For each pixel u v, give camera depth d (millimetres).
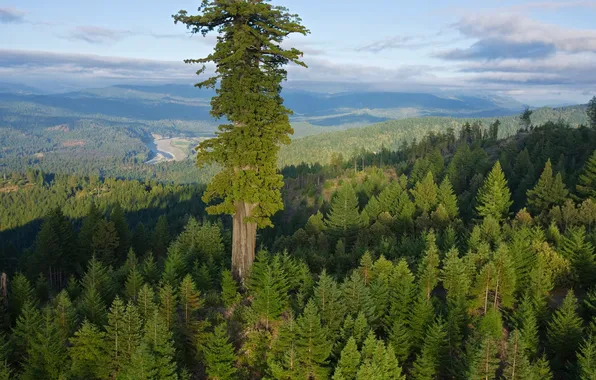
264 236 95000
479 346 25812
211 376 23547
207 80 29500
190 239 59188
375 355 23141
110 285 36219
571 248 41375
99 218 73875
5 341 27469
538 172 91750
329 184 132750
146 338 22781
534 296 33562
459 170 100188
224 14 28219
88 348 23625
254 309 27516
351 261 46656
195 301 26438
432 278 35000
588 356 25578
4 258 94438
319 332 23500
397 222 67875
